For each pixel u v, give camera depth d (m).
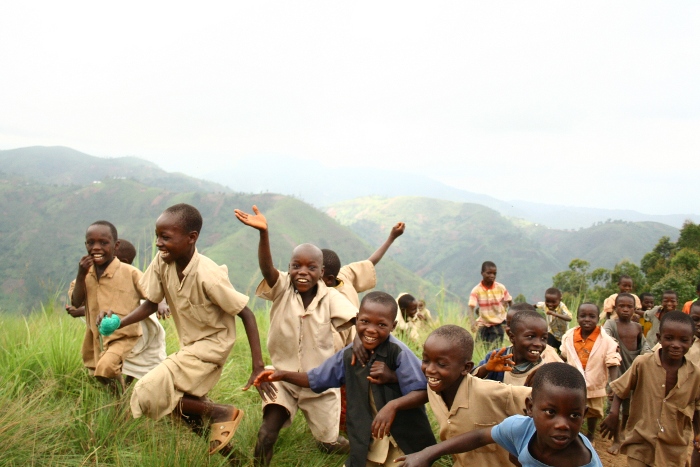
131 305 5.27
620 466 6.00
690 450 6.20
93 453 4.20
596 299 28.36
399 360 3.80
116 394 5.16
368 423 3.85
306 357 4.54
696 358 6.23
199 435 4.38
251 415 5.26
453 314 10.44
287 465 4.49
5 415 4.18
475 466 3.66
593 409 6.35
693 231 33.34
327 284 5.26
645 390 5.04
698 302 6.30
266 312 9.93
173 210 4.14
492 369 4.04
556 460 2.95
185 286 4.26
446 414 3.67
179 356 4.28
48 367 5.50
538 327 4.31
